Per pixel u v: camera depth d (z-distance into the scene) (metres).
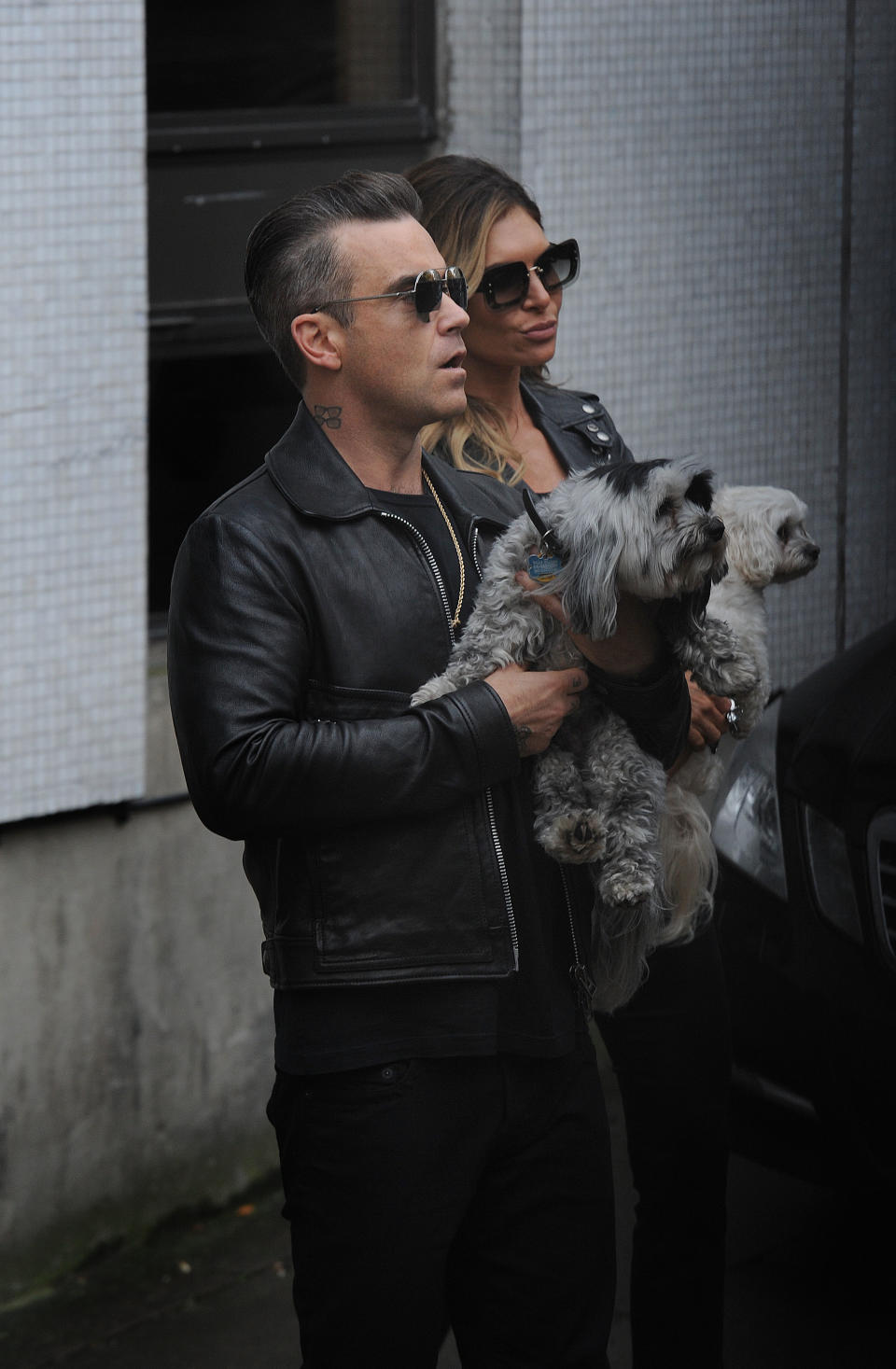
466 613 4.11
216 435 7.70
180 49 7.31
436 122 8.12
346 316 3.87
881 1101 5.75
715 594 5.37
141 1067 7.07
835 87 9.09
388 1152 3.83
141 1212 7.15
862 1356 6.04
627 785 4.03
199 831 7.13
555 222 8.21
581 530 3.84
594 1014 4.87
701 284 8.78
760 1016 6.11
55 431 6.53
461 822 3.88
